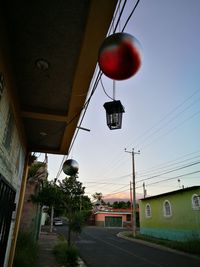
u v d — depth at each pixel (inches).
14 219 230.1
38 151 280.8
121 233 1161.4
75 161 245.6
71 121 203.6
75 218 478.0
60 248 429.4
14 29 120.5
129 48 75.6
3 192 162.6
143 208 1083.9
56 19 114.4
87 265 385.4
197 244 582.9
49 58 138.9
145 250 601.0
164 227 875.4
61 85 162.9
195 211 706.8
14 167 193.2
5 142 149.2
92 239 831.1
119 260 445.7
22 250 319.9
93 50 125.0
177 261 455.5
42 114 190.9
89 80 150.3
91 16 106.7
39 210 670.5
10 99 147.6
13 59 139.1
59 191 511.5
